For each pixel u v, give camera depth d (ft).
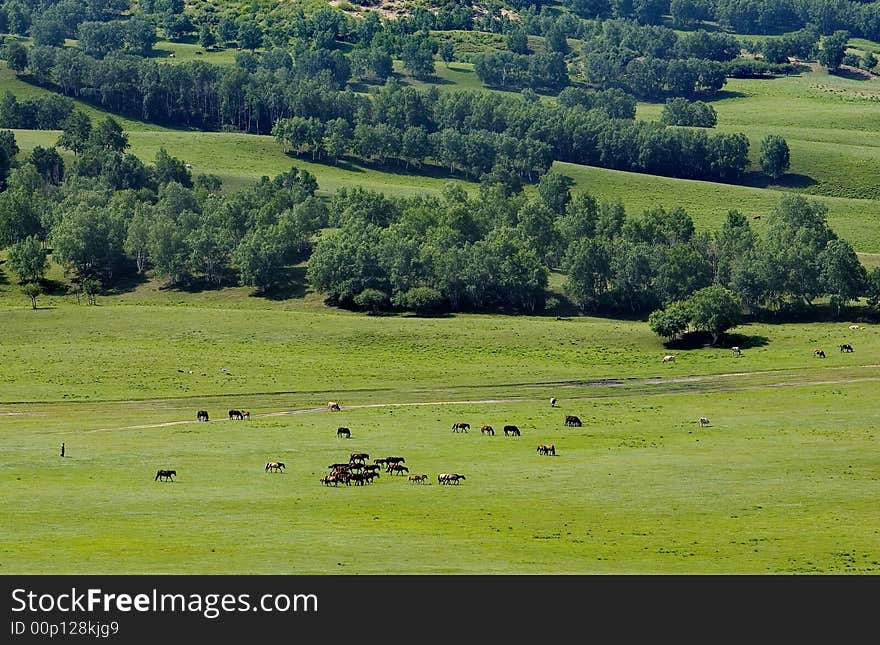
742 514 335.06
